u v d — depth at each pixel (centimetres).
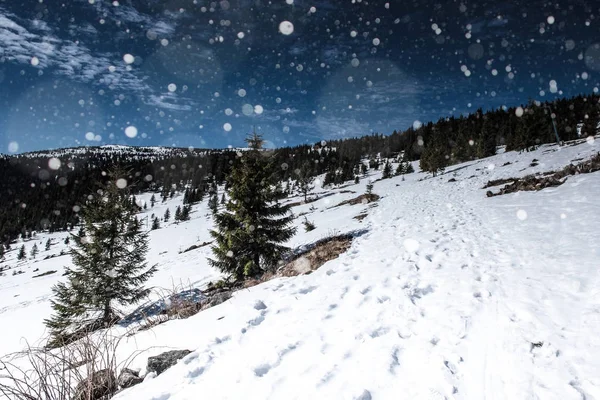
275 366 343
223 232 1299
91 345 409
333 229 1819
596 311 340
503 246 704
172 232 5603
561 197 1163
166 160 18938
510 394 244
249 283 946
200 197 12481
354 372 303
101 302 1287
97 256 1298
